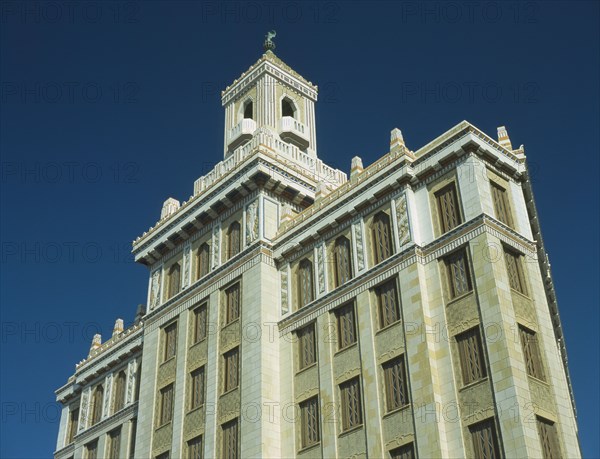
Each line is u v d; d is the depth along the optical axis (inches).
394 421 1264.8
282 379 1508.4
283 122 2018.9
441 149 1398.9
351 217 1525.6
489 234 1278.3
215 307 1675.7
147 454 1656.0
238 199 1761.8
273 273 1630.2
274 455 1424.7
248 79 2132.1
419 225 1393.9
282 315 1577.3
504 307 1210.0
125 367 2043.6
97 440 2018.9
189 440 1573.6
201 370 1644.9
